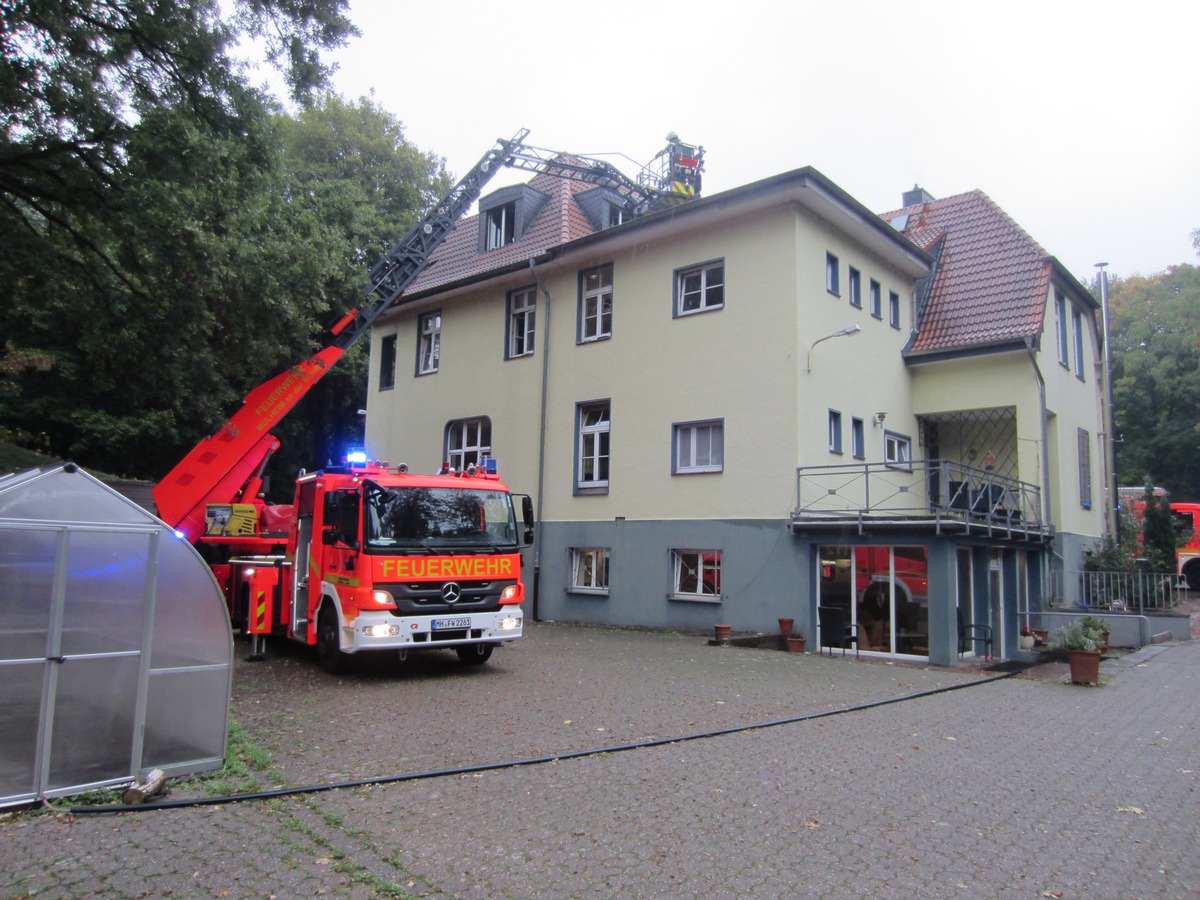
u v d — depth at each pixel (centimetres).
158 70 1077
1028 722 912
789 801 591
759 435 1605
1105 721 931
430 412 2302
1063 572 1952
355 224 1491
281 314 1245
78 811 521
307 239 1302
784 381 1584
